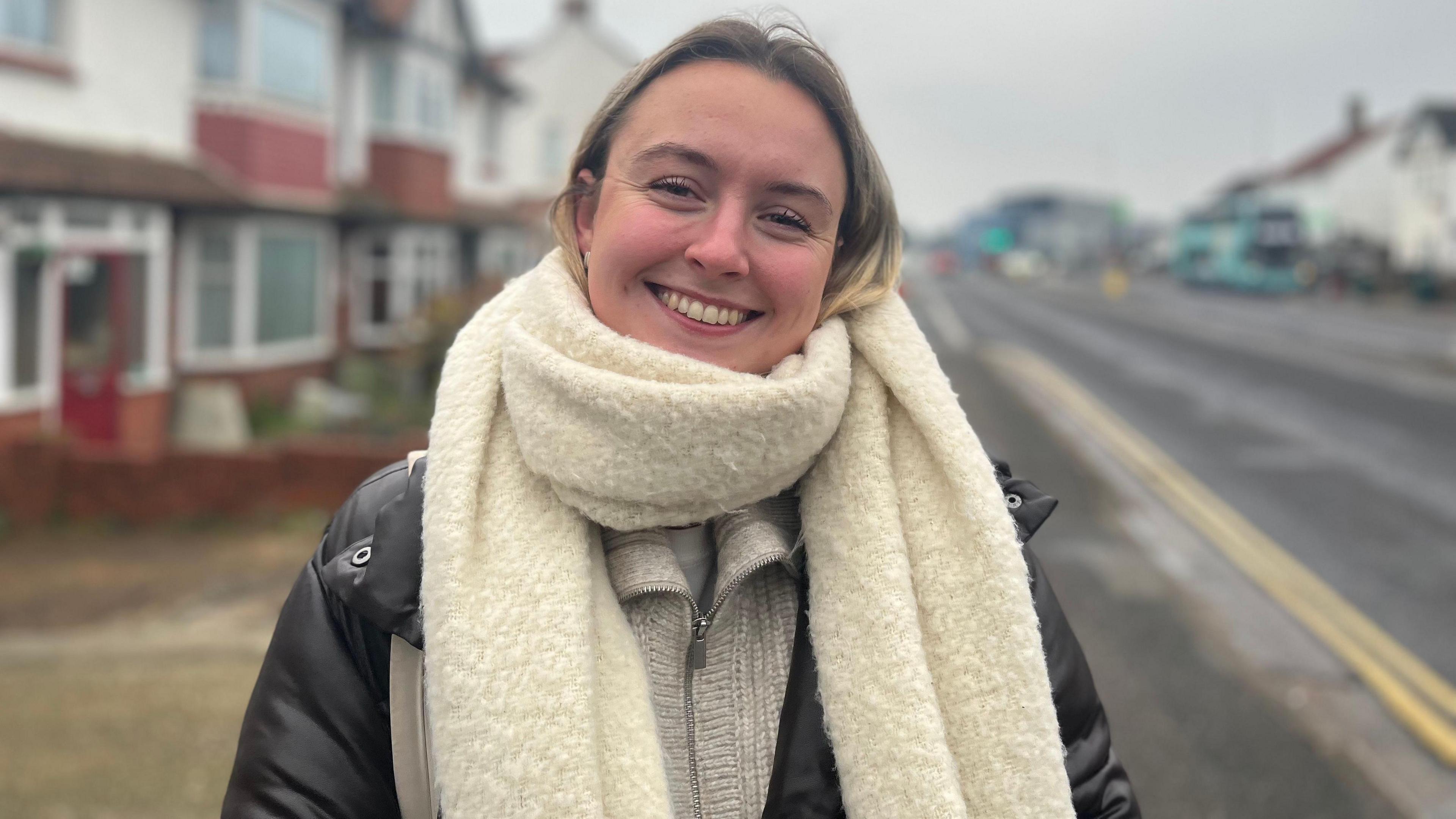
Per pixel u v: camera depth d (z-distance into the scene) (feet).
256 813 3.31
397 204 53.72
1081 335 82.17
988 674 3.41
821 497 3.59
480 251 71.41
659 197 3.47
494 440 3.51
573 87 99.71
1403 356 66.33
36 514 28.50
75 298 32.58
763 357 3.53
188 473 28.94
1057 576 21.86
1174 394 49.93
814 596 3.50
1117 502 28.55
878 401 3.72
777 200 3.46
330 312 50.11
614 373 3.15
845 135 3.64
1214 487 30.66
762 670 3.56
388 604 3.35
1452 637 18.52
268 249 43.68
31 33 31.76
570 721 3.06
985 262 230.27
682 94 3.45
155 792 12.64
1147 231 268.00
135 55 36.68
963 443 3.62
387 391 47.98
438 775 3.13
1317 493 30.01
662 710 3.45
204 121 40.70
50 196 29.99
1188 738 14.26
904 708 3.24
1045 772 3.34
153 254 36.19
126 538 27.50
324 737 3.39
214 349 41.70
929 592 3.51
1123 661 17.13
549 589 3.22
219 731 14.55
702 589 3.66
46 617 20.84
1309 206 189.37
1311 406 46.52
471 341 3.72
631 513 3.25
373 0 51.75
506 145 80.53
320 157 46.75
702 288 3.44
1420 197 156.56
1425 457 35.58
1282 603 20.31
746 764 3.46
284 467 29.37
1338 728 14.65
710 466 3.13
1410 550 24.27
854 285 3.84
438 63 57.98
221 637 19.51
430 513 3.32
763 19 3.57
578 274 3.79
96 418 33.60
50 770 13.12
